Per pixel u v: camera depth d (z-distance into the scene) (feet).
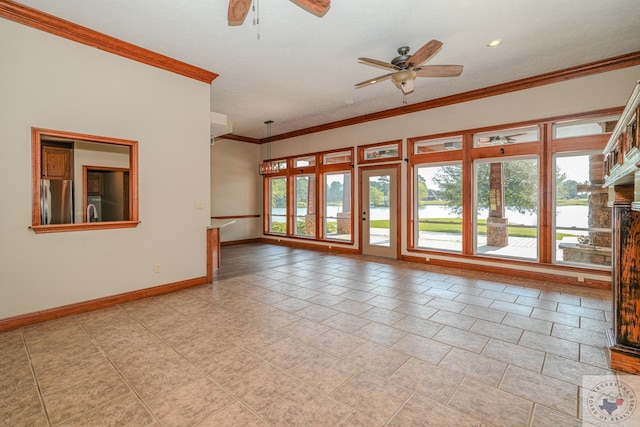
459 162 18.12
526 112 15.42
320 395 6.37
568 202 14.92
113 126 11.56
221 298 12.65
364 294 13.19
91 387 6.62
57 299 10.47
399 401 6.17
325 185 25.55
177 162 13.53
